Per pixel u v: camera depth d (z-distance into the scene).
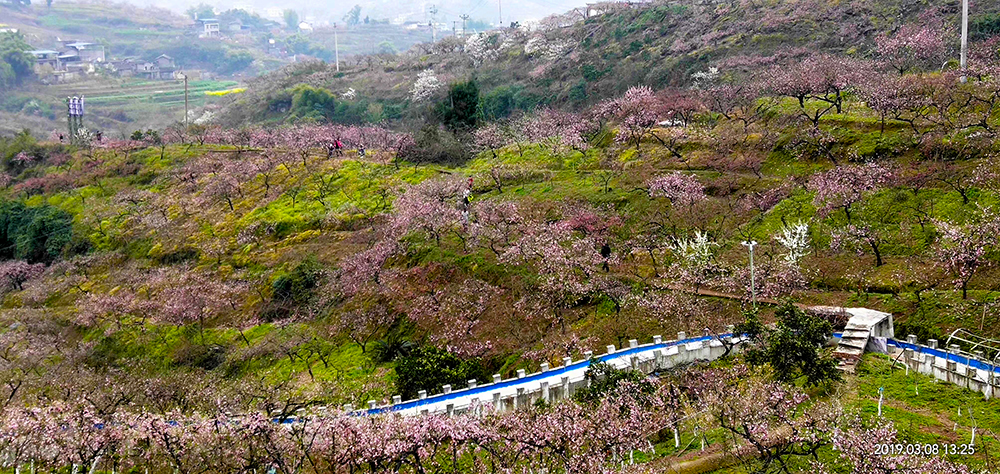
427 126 89.62
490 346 48.53
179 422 36.44
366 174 80.88
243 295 65.38
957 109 59.22
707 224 53.97
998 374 33.34
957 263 42.75
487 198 67.56
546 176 69.94
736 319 43.41
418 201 65.50
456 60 157.12
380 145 92.81
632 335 44.47
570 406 34.16
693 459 30.97
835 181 51.38
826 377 34.16
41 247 86.88
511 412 35.00
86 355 59.03
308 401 41.03
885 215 49.12
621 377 35.25
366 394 44.62
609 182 64.44
